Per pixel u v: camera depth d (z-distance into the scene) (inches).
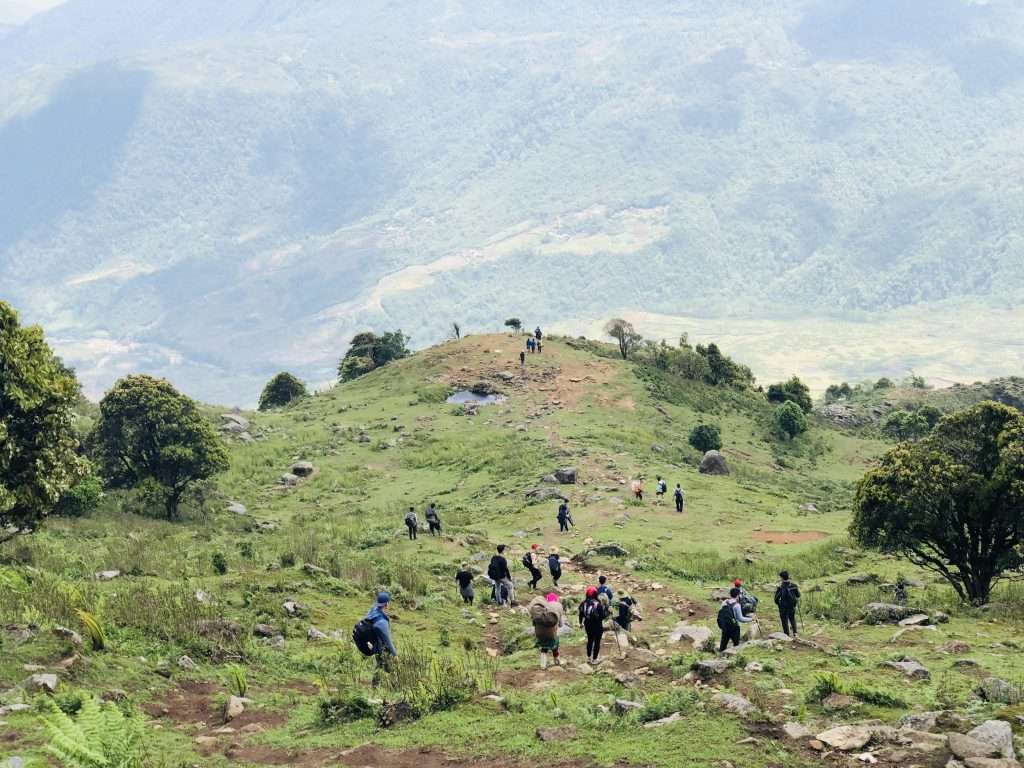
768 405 3636.8
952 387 5821.9
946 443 1167.0
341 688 681.6
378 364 4436.5
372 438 2827.3
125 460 1939.0
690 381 3580.2
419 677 655.1
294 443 2768.2
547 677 714.8
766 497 2197.3
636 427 2874.0
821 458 3142.2
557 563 1316.4
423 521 1875.0
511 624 1022.4
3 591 784.3
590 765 464.1
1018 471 1086.4
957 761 434.3
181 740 558.9
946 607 1069.1
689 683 638.5
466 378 3358.8
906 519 1149.7
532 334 3951.8
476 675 685.9
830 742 470.0
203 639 761.6
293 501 2244.1
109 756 425.7
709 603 1228.5
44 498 987.9
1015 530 1098.7
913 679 630.5
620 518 1845.5
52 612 738.8
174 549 1338.6
